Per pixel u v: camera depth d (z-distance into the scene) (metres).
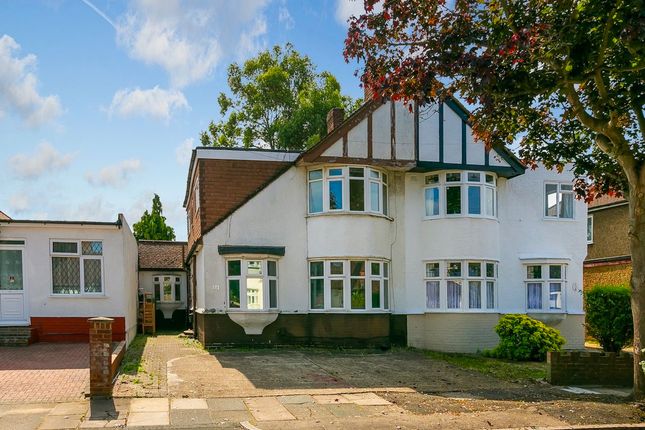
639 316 11.20
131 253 22.84
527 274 20.70
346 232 18.64
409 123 19.41
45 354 15.52
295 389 11.85
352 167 18.91
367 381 13.00
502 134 13.75
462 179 19.56
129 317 20.09
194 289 23.81
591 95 12.68
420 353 18.22
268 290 18.58
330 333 18.61
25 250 17.86
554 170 21.28
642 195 11.27
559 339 17.28
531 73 11.61
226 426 8.91
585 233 21.39
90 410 9.71
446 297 19.47
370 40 11.60
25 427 8.68
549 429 9.02
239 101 38.72
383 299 19.25
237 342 18.45
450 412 10.03
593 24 10.24
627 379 13.09
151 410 9.81
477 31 10.74
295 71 38.28
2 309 17.62
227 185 19.23
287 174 19.36
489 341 19.25
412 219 20.06
